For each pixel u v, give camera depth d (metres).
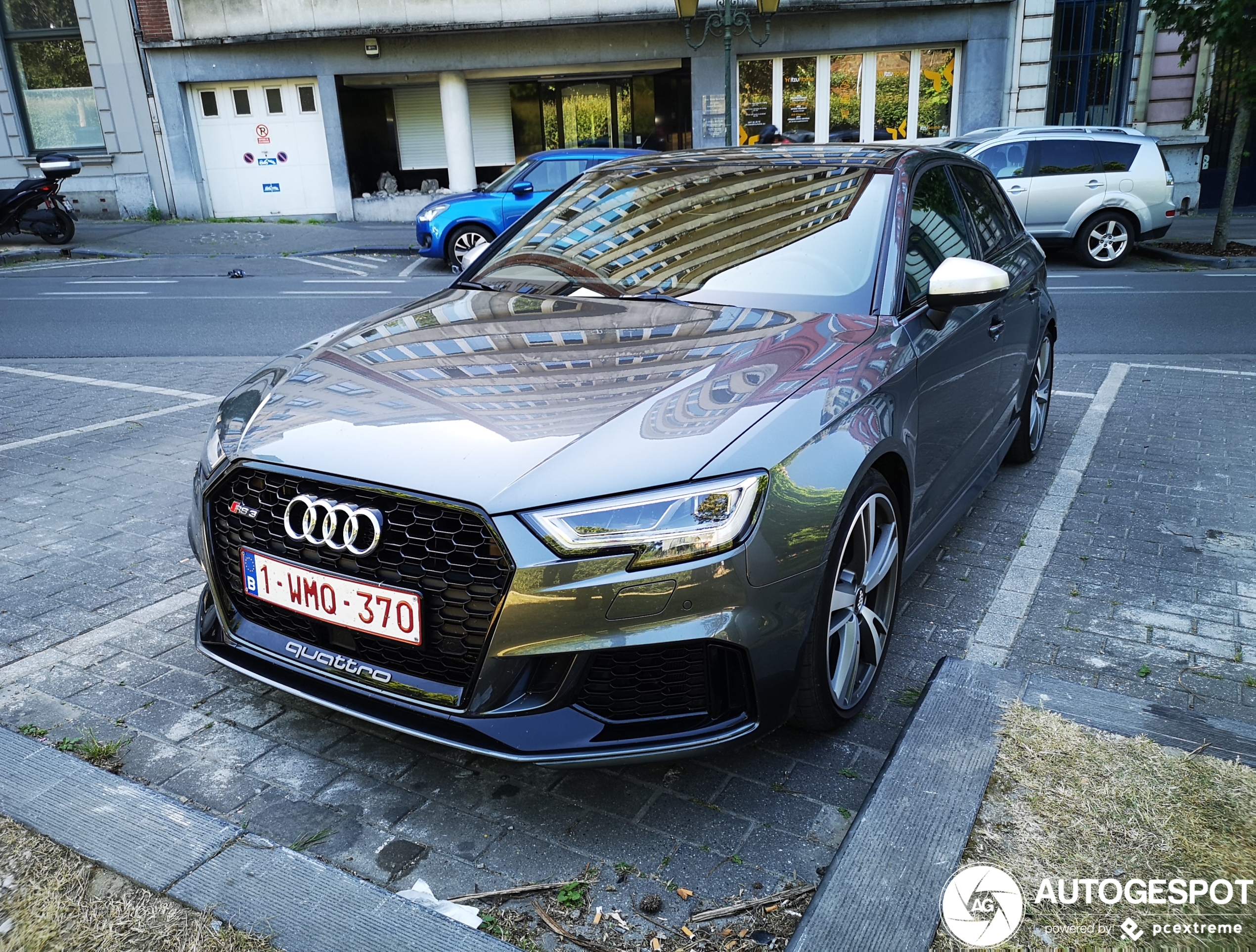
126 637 3.11
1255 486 4.66
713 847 2.17
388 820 2.25
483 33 17.77
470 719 2.08
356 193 19.03
